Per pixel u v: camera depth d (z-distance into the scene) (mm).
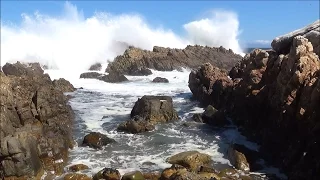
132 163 17109
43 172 15672
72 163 17016
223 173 15562
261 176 15703
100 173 15109
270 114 19391
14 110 17484
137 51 53500
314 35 21766
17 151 14516
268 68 21797
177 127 22844
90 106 28219
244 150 17594
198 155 16984
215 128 22547
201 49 58344
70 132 20531
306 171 14445
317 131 14984
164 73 49375
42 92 19328
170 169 15461
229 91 25391
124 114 25875
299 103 16672
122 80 42625
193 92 30781
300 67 17266
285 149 16938
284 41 23375
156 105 23844
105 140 19609
